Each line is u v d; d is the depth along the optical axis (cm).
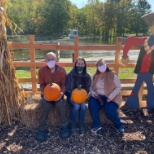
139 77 465
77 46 475
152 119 451
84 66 402
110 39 4134
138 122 438
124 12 5612
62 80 403
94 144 361
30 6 5378
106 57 1473
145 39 448
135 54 1568
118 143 366
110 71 400
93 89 407
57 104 380
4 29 400
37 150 344
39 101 437
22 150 344
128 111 482
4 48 402
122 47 483
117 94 398
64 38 4022
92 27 5825
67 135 376
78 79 405
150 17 434
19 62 475
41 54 1694
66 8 5497
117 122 398
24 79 490
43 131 377
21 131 396
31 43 466
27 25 5100
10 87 411
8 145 356
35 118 404
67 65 486
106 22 5688
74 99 388
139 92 471
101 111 417
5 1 406
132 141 373
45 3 5391
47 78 398
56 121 412
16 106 427
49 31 5356
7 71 411
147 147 358
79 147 352
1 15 395
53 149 346
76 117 396
